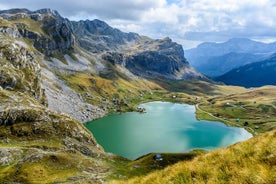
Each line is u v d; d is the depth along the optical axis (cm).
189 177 1277
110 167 11344
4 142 13138
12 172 8975
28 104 18112
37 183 8362
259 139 1398
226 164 1268
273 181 1016
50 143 14000
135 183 1484
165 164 12506
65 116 17362
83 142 15425
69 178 8981
